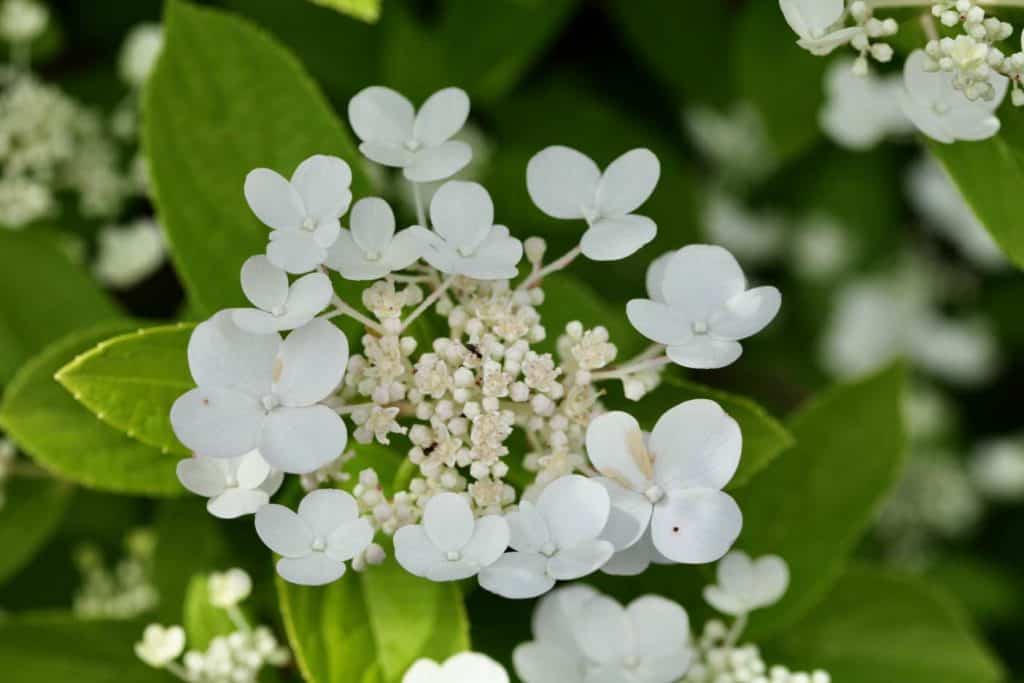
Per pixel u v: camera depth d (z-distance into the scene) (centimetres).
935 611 88
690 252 76
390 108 78
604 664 79
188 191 81
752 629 86
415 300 76
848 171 112
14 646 85
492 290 77
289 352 75
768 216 116
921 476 120
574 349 76
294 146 82
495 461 75
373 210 76
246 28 82
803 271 117
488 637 84
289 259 74
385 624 79
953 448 122
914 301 119
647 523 75
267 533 75
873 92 93
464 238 76
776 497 87
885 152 112
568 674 80
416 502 76
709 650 82
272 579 85
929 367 122
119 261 98
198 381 74
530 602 84
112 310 90
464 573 74
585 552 74
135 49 98
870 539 120
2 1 98
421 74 94
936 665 88
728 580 81
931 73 79
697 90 100
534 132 99
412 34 94
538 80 100
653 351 78
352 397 77
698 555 74
